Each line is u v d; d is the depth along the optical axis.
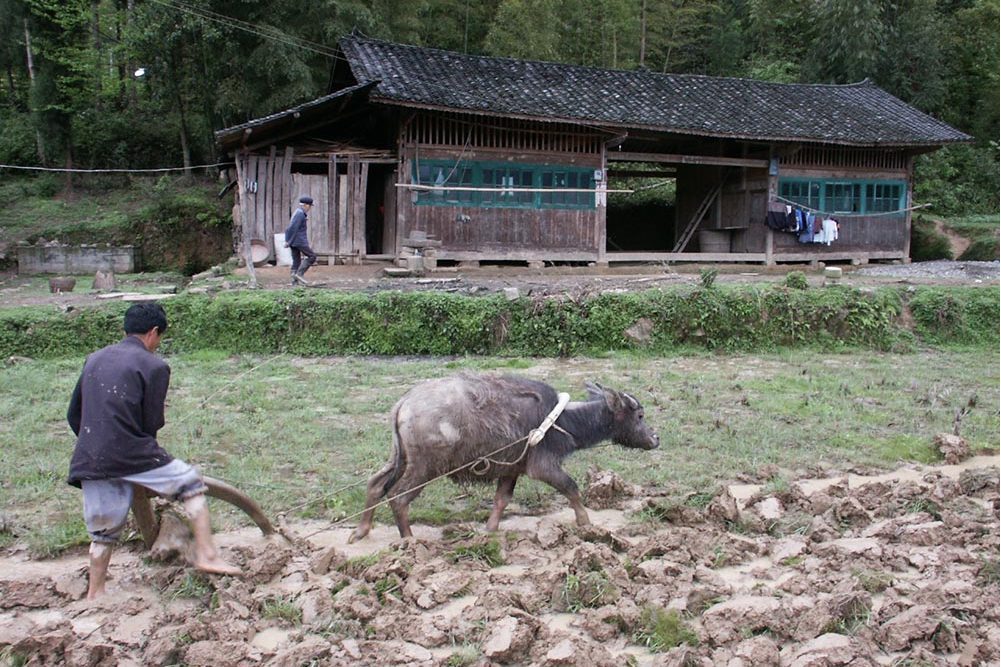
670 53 35.41
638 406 6.16
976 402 10.17
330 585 5.02
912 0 31.11
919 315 14.89
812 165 22.05
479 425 5.55
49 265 23.16
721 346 13.68
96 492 4.68
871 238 22.91
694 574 5.23
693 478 7.18
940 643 4.45
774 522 6.17
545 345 13.03
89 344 12.52
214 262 25.12
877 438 8.59
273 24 23.88
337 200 18.45
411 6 26.33
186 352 12.62
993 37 33.28
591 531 5.73
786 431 8.70
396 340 12.87
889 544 5.85
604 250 19.88
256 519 5.70
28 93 29.94
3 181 29.31
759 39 35.66
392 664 4.20
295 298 13.02
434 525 6.21
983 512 6.40
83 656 4.11
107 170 26.80
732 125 19.86
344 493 6.64
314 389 10.23
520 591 4.95
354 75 18.02
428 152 18.36
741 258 21.44
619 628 4.59
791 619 4.64
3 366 11.67
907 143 21.44
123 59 29.05
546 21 27.06
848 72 30.52
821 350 13.94
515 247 19.22
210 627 4.42
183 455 7.45
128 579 5.14
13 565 5.42
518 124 18.84
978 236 25.83
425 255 17.86
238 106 24.67
